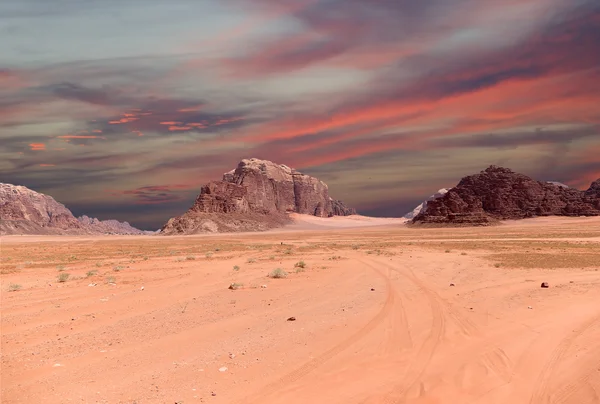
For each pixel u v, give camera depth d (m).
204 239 176.75
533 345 14.73
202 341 16.19
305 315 20.16
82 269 45.00
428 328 17.28
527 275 31.98
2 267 48.09
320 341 15.83
